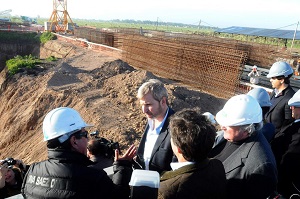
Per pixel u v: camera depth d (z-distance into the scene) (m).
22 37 44.94
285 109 4.29
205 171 2.17
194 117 2.25
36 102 13.73
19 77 18.69
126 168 2.61
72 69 18.09
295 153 3.19
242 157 2.51
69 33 49.03
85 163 2.47
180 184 2.10
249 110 2.54
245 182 2.42
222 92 14.48
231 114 2.56
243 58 14.42
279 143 3.37
